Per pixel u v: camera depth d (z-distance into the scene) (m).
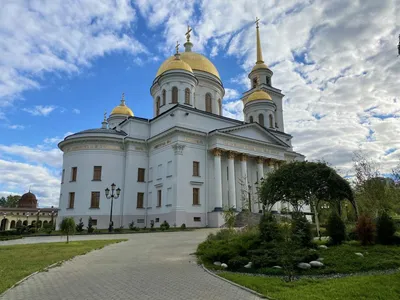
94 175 39.88
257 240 14.33
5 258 14.02
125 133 43.28
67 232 21.39
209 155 40.56
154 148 42.12
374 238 15.68
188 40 56.91
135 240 23.09
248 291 8.30
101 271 11.22
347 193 20.92
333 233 16.39
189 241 21.81
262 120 53.00
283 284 8.84
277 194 21.73
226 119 44.28
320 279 9.68
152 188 41.09
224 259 12.88
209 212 38.19
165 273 10.82
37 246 19.11
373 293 7.72
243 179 41.41
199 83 50.47
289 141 55.66
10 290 8.62
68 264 12.70
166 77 46.31
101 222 38.34
